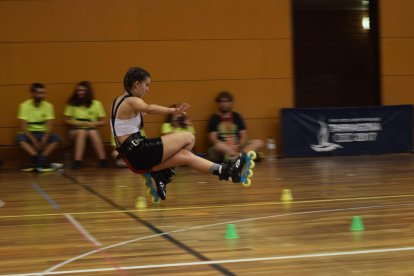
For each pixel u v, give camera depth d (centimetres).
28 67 1369
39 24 1372
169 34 1434
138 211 746
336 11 2045
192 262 490
